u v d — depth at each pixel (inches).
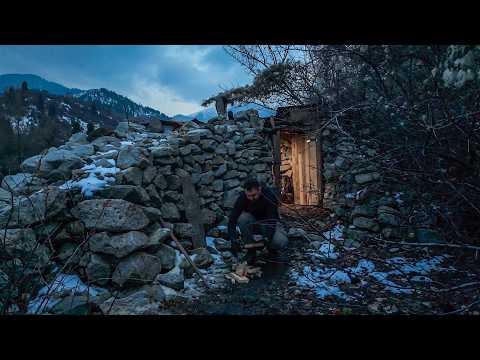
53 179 133.5
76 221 119.3
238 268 139.3
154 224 136.3
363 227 171.0
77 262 116.6
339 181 188.2
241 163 214.2
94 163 143.7
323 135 218.2
